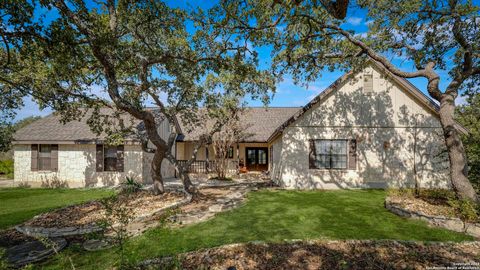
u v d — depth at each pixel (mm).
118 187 13016
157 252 4742
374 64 12203
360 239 5215
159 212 7785
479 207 6168
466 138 9078
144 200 9320
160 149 10086
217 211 7902
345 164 12281
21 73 7398
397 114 12203
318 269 3922
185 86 10445
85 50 7461
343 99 12359
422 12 8398
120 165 14211
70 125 15195
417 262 4180
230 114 14531
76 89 8992
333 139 12352
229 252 4570
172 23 7984
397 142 12156
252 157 20688
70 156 14312
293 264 4086
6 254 4887
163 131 17047
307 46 9695
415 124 12141
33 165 14312
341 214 7434
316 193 11016
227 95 12852
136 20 7836
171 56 8641
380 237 5438
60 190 12812
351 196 10281
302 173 12367
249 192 11344
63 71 7234
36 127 15031
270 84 11414
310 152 12375
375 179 12109
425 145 12047
